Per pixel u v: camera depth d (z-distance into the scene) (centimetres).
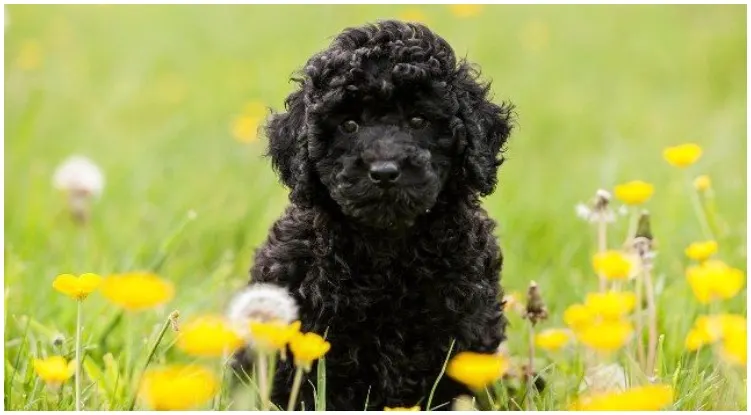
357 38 461
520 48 1255
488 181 474
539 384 491
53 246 715
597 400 321
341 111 449
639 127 1043
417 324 458
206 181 855
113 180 849
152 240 706
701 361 509
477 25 1248
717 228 631
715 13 1433
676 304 559
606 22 1410
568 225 730
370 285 455
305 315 456
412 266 456
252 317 358
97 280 383
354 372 459
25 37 1284
